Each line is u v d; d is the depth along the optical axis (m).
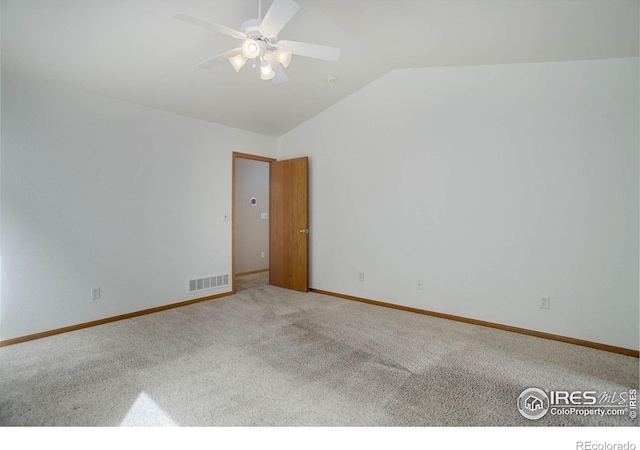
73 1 2.07
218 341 2.80
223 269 4.35
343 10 2.45
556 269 2.82
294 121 4.56
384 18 2.50
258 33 2.07
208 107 3.77
